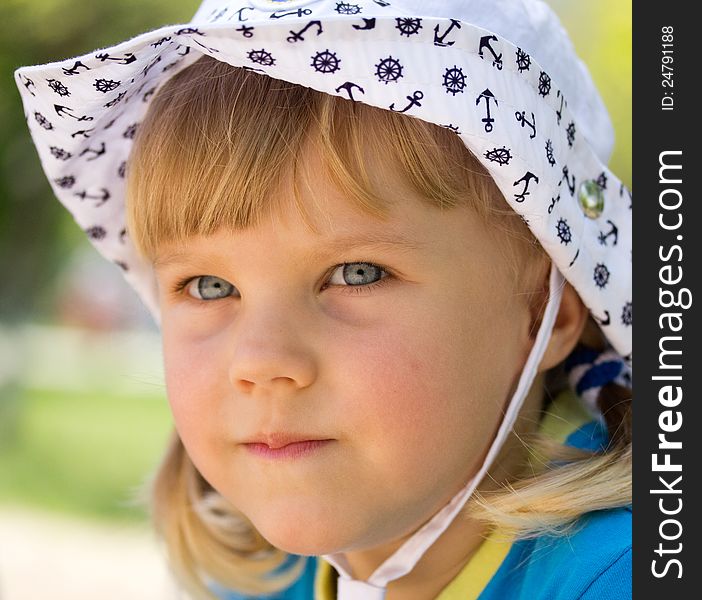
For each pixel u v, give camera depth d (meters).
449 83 1.41
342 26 1.36
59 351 15.05
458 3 1.54
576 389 1.87
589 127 1.76
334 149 1.45
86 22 5.06
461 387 1.51
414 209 1.47
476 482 1.57
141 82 1.64
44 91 1.54
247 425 1.50
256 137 1.48
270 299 1.47
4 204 6.17
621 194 1.72
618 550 1.52
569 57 1.73
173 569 2.24
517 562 1.66
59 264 7.75
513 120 1.47
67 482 7.53
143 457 8.38
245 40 1.35
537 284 1.65
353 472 1.47
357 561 1.75
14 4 4.98
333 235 1.45
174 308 1.67
